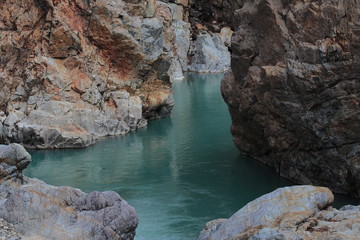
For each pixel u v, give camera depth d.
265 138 23.83
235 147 27.59
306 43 19.22
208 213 18.59
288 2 20.33
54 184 21.77
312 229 11.24
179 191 20.94
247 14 22.94
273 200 12.61
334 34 18.23
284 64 20.31
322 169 20.33
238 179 22.36
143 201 19.84
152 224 17.50
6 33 28.80
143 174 23.20
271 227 11.78
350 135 18.72
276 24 20.67
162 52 33.72
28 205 13.15
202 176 22.86
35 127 26.97
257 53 22.59
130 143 28.72
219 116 35.91
